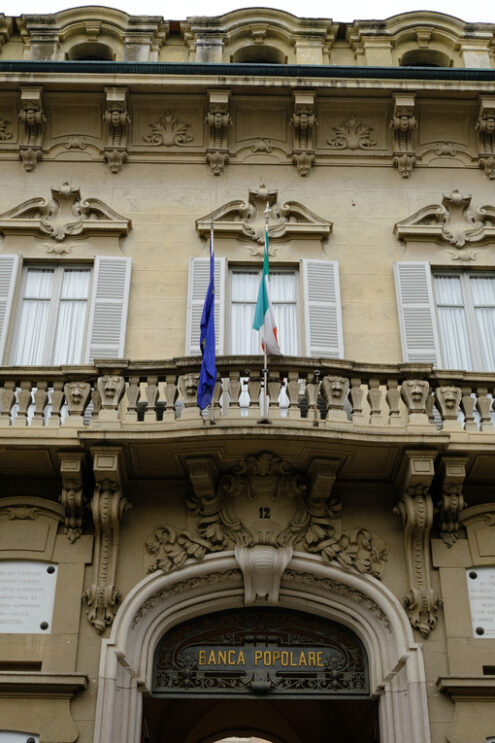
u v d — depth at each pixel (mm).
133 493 13383
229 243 16172
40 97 16875
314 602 13117
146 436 12477
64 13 18625
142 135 17188
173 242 16156
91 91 17047
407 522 12938
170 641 13117
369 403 13336
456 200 16609
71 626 12414
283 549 12914
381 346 15250
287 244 16219
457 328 15727
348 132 17328
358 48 18719
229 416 12953
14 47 18547
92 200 16391
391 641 12672
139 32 18594
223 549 12984
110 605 12516
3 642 12336
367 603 12938
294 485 13109
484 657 12398
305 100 16938
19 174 16797
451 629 12555
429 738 11758
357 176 17000
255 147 17188
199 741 18578
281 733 18422
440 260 16094
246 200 16719
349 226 16453
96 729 11641
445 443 12648
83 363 14930
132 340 15148
